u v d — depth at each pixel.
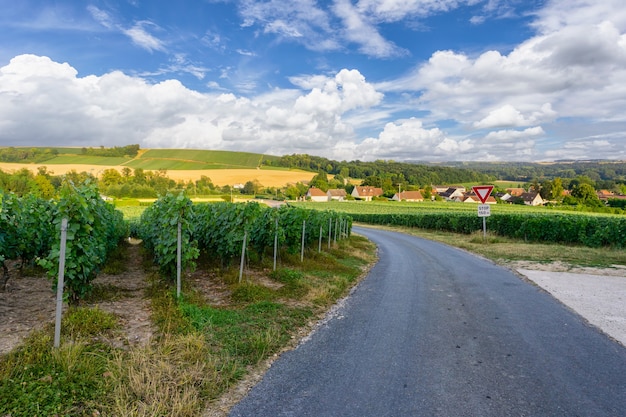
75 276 6.05
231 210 10.53
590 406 3.76
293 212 13.68
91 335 5.17
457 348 5.31
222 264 10.91
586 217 19.23
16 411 3.35
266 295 7.82
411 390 4.07
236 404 3.76
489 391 4.06
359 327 6.25
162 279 8.70
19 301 6.90
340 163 153.00
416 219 37.12
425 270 12.12
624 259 13.55
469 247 18.50
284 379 4.31
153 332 5.45
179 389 3.92
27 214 9.38
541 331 6.04
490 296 8.45
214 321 6.07
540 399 3.89
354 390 4.06
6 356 4.29
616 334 5.89
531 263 13.16
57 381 3.82
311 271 11.30
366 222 49.34
